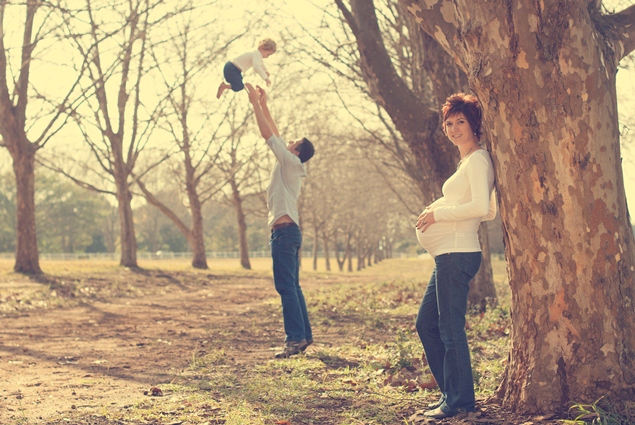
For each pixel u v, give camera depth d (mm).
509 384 3912
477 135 4059
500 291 15578
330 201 51094
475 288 11133
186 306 13938
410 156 19562
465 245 3896
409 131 10180
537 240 3660
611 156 3588
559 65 3508
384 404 4398
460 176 3930
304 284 24719
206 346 7598
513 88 3605
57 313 11922
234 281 25453
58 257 79250
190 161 33656
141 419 4078
